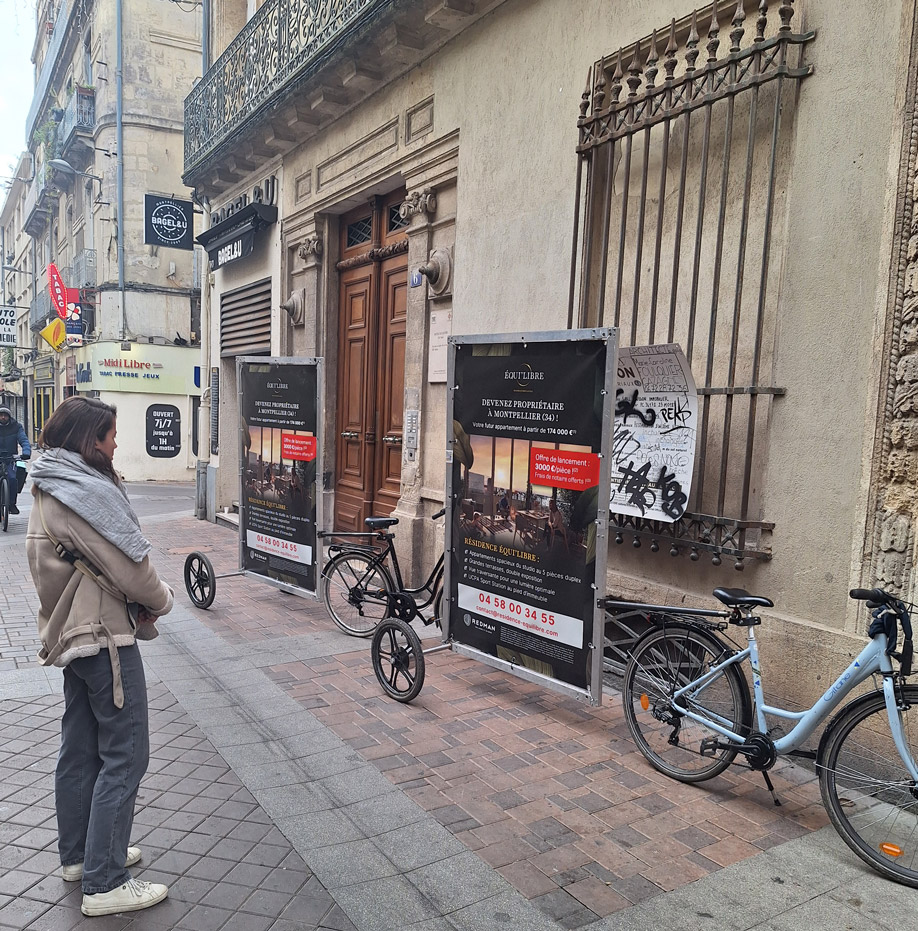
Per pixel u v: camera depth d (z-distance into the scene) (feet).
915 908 8.43
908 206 10.69
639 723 12.17
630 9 15.31
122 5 63.36
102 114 67.82
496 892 8.51
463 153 20.17
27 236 124.26
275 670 15.88
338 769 11.46
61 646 7.88
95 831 7.91
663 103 14.33
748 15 13.26
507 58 18.62
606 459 11.87
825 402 11.73
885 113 10.95
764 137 12.86
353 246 27.86
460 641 14.92
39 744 12.04
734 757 10.80
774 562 12.44
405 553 22.27
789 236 12.23
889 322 10.83
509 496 13.62
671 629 11.59
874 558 11.12
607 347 11.73
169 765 11.53
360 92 25.05
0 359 144.46
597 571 12.12
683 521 13.74
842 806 9.62
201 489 39.68
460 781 11.16
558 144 17.11
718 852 9.45
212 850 9.25
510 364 13.42
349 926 7.91
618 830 9.91
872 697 9.34
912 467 10.71
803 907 8.38
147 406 66.59
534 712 13.88
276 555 20.66
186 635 18.35
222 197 37.86
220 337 38.27
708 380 13.21
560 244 17.08
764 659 12.39
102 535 7.73
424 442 22.33
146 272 66.18
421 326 22.24
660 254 14.28
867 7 11.15
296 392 19.69
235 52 32.04
